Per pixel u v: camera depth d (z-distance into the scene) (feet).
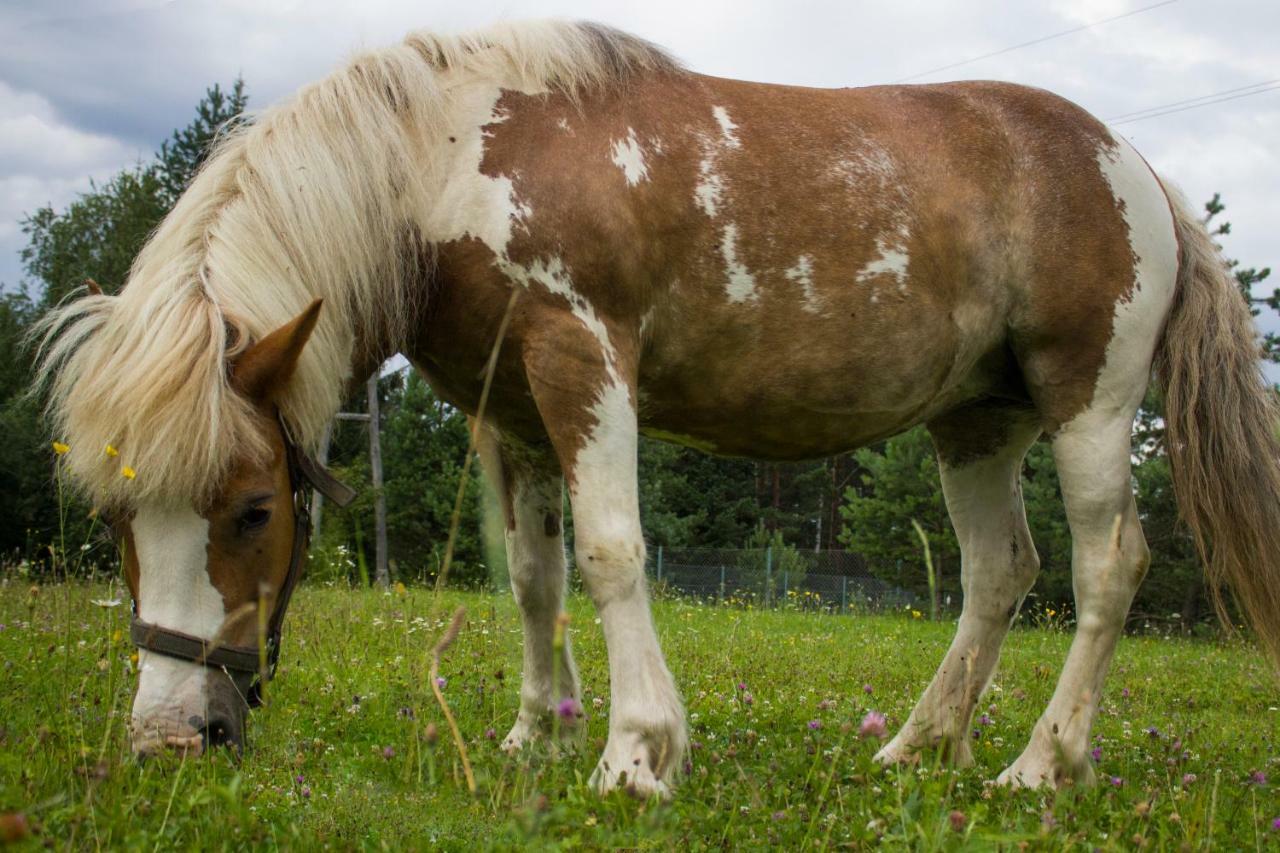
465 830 7.91
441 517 75.97
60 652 14.43
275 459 9.32
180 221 9.87
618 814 8.27
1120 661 27.99
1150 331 12.45
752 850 7.73
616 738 9.34
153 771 8.22
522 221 10.14
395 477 78.95
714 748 11.57
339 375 10.14
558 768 9.88
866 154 11.60
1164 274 12.60
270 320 9.57
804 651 24.16
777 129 11.41
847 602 62.64
